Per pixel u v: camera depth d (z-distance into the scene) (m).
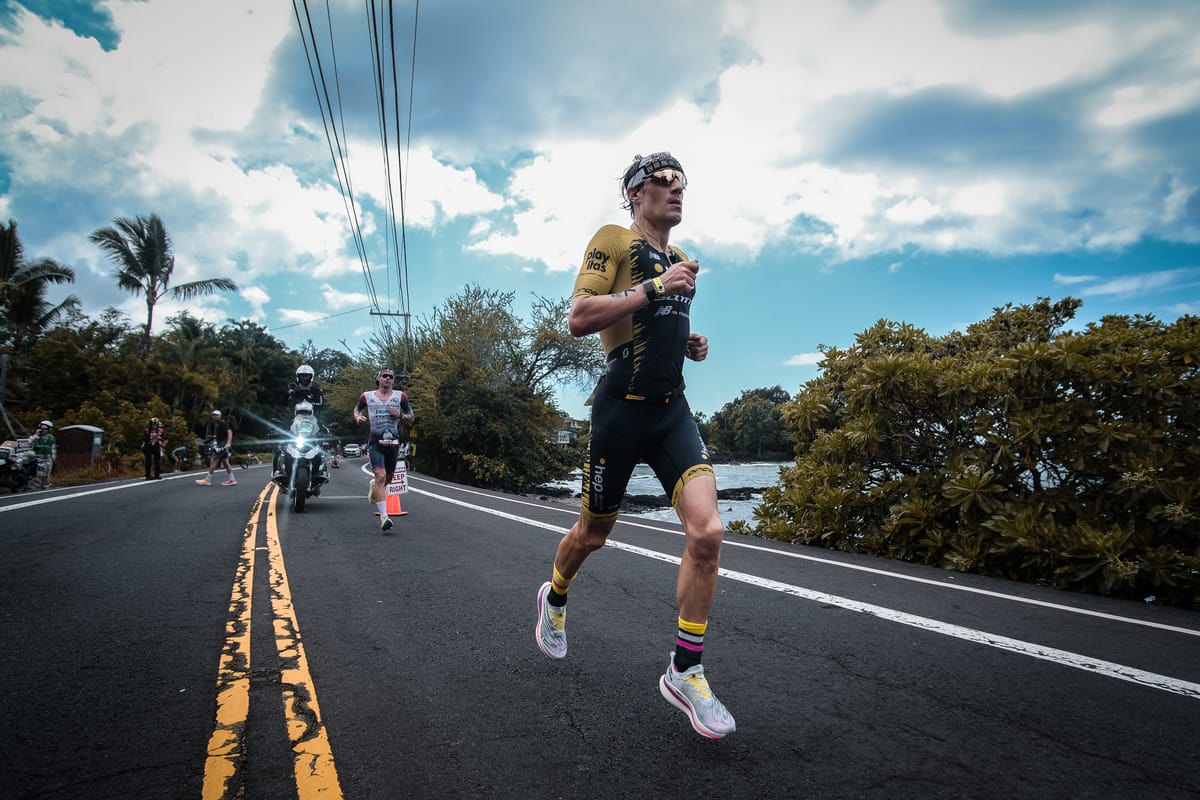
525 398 31.48
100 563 5.23
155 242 33.56
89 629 3.53
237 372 56.72
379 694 2.73
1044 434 5.69
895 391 6.88
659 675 3.00
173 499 10.59
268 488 13.16
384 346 39.81
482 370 30.28
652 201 2.67
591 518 2.73
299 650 3.25
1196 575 4.58
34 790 1.95
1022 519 5.49
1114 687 2.88
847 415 8.14
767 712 2.61
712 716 2.25
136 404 31.16
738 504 21.69
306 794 1.96
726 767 2.16
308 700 2.65
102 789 1.97
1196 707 2.67
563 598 3.03
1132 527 5.00
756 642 3.48
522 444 31.03
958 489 6.04
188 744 2.26
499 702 2.67
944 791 2.02
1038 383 5.93
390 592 4.47
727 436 110.31
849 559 6.15
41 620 3.67
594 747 2.30
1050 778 2.11
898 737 2.39
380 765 2.15
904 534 6.48
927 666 3.13
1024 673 3.04
